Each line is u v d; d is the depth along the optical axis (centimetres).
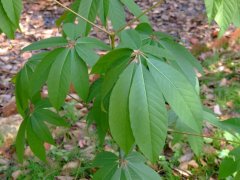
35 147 63
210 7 35
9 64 167
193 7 229
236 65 156
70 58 50
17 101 61
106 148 110
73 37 53
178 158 108
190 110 40
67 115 123
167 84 40
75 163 106
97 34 190
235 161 54
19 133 62
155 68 40
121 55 42
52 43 53
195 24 206
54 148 111
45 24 207
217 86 142
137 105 38
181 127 62
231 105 131
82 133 118
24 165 106
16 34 194
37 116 62
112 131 40
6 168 106
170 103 39
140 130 38
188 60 55
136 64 40
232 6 35
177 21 212
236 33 175
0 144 113
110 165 60
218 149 111
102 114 55
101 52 153
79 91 50
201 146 63
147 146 39
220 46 172
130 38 45
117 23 57
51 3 230
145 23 57
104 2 55
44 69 50
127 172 58
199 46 172
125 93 39
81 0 56
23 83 58
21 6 43
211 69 154
